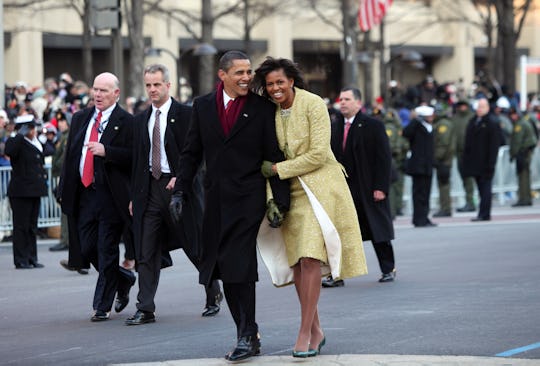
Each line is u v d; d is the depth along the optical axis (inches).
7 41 4461.1
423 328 1216.2
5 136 2363.4
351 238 1066.1
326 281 1596.9
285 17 5388.8
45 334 1273.4
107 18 2349.9
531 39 6835.6
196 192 1334.9
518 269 1722.4
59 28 4736.7
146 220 1326.3
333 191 1058.1
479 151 2674.7
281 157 1064.8
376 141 1625.2
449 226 2559.1
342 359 1050.7
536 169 3472.0
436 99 3814.0
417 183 2571.4
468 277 1647.4
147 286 1322.6
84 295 1589.6
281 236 1085.1
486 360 1029.2
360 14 3809.1
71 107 2655.0
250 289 1064.8
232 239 1056.8
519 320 1250.6
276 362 1046.4
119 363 1080.8
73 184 1380.4
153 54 3472.0
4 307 1489.9
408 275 1700.3
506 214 2896.2
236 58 1068.5
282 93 1059.9
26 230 1939.0
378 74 6082.7
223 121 1071.0
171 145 1317.7
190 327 1285.7
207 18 4188.0
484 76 4333.2
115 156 1349.7
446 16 6205.7
